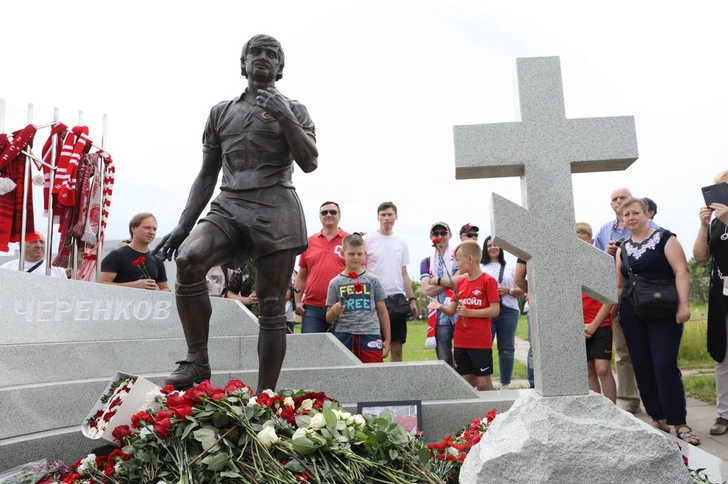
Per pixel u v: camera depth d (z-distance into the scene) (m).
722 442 4.98
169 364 4.82
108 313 4.64
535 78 3.20
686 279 5.12
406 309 6.71
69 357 4.20
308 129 3.97
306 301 6.61
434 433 4.59
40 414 3.71
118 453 2.89
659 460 2.67
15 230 5.16
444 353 6.87
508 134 3.15
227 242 3.76
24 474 3.10
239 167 3.85
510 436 2.83
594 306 5.83
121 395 3.18
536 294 3.06
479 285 5.88
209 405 2.91
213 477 2.70
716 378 5.36
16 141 5.05
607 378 5.64
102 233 5.99
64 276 5.77
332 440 2.85
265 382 3.80
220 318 5.14
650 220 6.32
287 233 3.82
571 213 3.11
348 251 5.90
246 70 3.98
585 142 3.14
